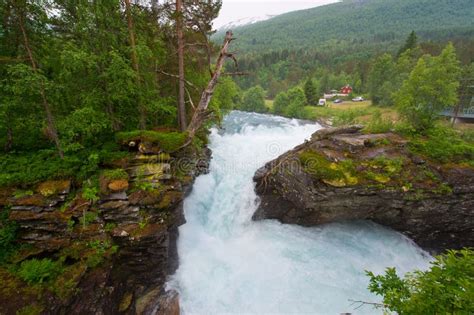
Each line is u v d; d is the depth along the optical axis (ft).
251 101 152.87
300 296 29.45
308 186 34.35
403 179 32.99
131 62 31.42
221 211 40.88
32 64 24.66
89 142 32.73
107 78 29.30
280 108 141.08
